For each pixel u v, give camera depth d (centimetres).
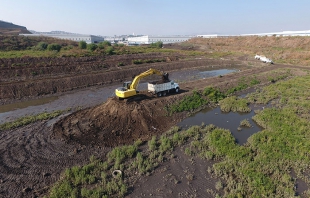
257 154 1616
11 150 1641
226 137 1827
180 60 5847
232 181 1316
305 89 3231
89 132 1941
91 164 1458
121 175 1373
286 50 7056
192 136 1941
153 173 1430
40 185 1308
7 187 1277
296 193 1252
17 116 2359
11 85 2980
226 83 3491
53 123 2152
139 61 5097
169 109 2452
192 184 1334
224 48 8938
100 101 2866
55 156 1587
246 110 2536
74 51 5322
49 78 3469
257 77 3975
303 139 1756
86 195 1195
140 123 2120
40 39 7138
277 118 2202
